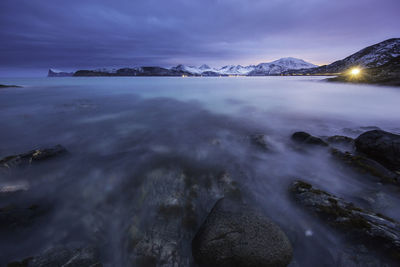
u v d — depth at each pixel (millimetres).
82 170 6363
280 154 7457
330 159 6461
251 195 4926
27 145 9000
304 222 3842
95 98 26547
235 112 16875
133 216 4195
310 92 32438
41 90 38844
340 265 2971
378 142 6246
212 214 3775
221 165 6676
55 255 3135
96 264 3043
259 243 3090
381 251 2914
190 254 3287
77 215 4363
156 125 12703
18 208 4375
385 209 4113
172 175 5984
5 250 3428
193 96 29172
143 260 3102
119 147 8695
